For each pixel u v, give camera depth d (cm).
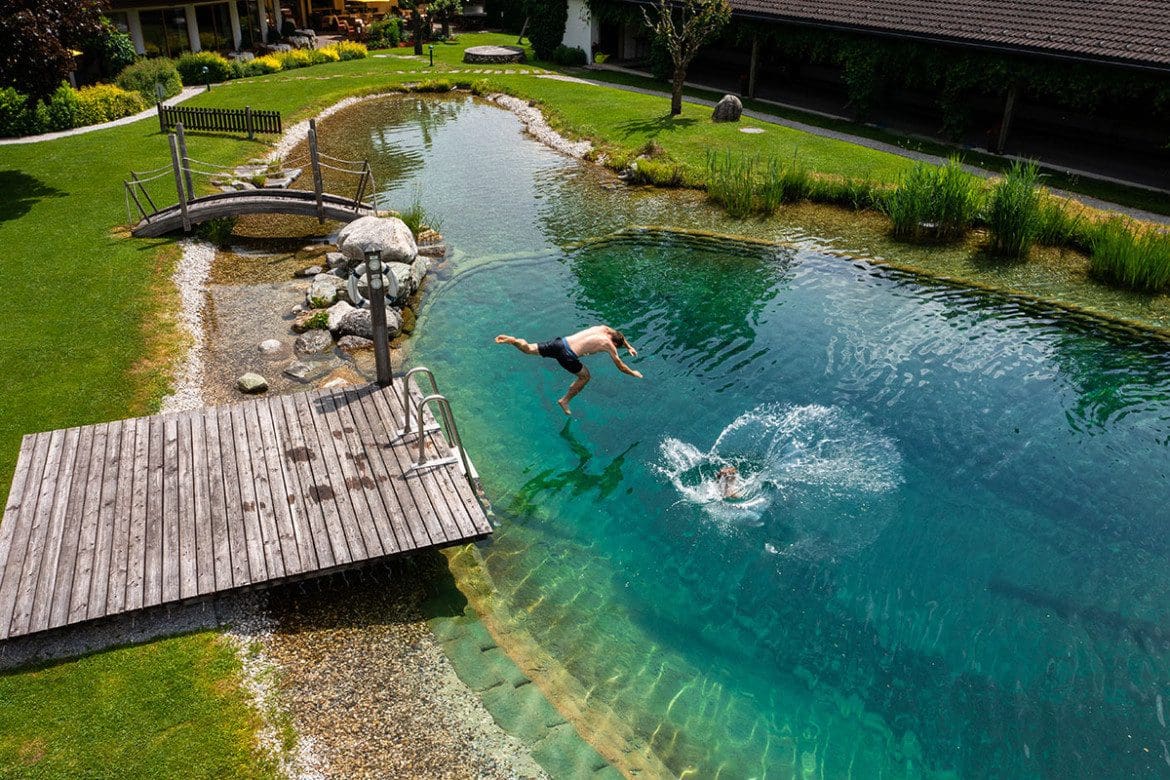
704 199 2398
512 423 1292
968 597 973
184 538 913
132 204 2125
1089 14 2473
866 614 951
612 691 841
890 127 3038
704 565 1022
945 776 766
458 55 4900
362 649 859
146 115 3144
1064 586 988
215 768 711
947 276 1867
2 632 787
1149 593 977
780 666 882
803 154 2658
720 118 3036
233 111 2870
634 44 4528
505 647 883
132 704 767
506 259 1938
